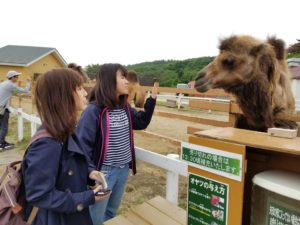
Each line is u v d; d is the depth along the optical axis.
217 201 1.51
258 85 3.12
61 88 1.82
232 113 3.40
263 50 3.11
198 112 16.12
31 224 1.89
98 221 2.85
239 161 1.41
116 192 3.08
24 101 15.20
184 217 2.43
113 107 2.84
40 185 1.71
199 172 1.58
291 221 1.25
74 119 1.87
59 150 1.79
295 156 1.47
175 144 4.16
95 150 2.83
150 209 2.58
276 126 3.06
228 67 3.23
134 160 3.17
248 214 1.64
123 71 2.84
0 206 1.79
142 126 3.24
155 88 3.22
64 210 1.78
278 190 1.29
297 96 13.67
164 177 5.84
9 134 11.26
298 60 14.97
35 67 37.19
